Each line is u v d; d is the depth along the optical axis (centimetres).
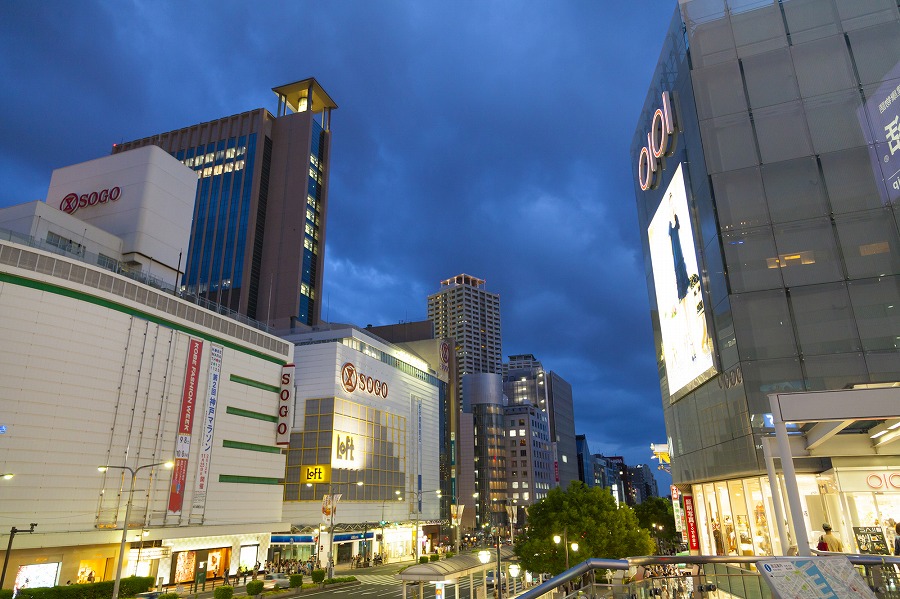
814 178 3212
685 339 3894
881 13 3300
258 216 15262
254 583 5094
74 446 4984
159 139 16900
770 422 2900
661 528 9506
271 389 7506
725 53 3597
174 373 6012
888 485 2525
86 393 5134
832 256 3070
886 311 2906
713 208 3369
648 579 902
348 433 9438
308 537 8181
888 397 1711
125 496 5319
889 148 3088
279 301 14575
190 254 15300
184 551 5966
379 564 8994
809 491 2727
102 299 5378
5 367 4653
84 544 4884
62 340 5025
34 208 5797
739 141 3416
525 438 19738
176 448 5897
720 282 3297
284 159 15988
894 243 2980
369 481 9800
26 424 4706
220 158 16062
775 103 3400
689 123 3734
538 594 743
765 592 938
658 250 4475
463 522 17500
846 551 2436
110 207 7162
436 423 12825
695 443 3812
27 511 4603
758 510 3064
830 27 3397
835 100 3278
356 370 9919
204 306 7044
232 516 6538
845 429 2633
